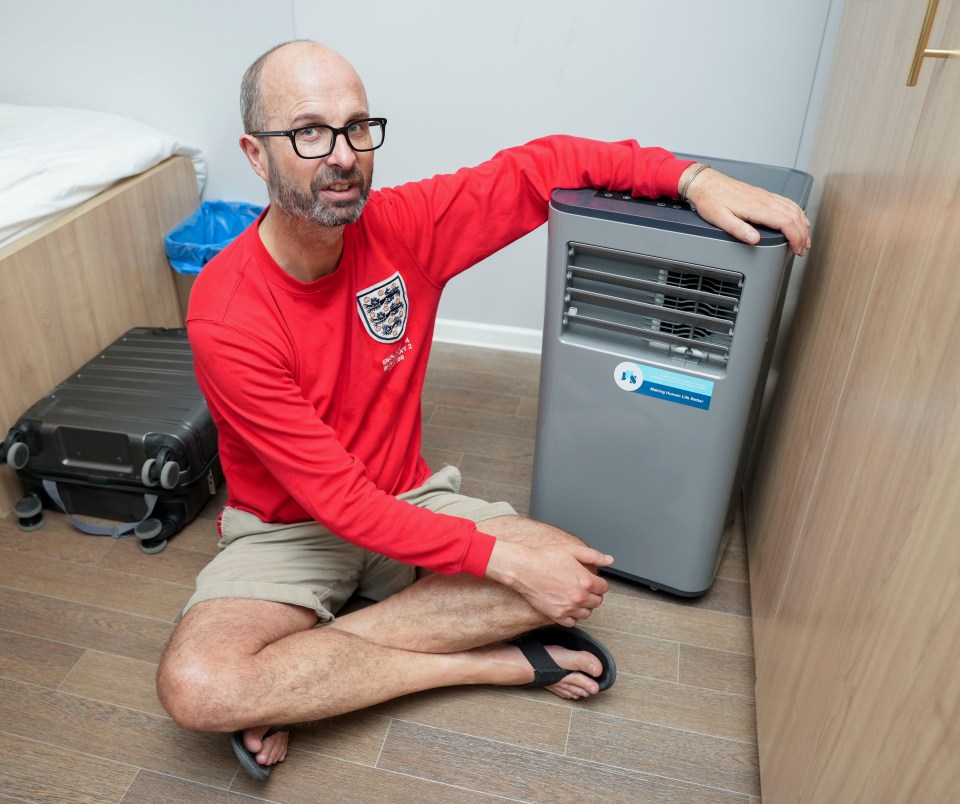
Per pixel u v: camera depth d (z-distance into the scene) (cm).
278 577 134
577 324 143
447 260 141
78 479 171
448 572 127
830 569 102
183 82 231
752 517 170
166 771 128
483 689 143
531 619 134
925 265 83
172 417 171
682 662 149
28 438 169
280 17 215
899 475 81
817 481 116
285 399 120
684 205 133
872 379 95
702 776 130
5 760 129
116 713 137
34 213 179
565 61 200
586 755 133
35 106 239
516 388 225
